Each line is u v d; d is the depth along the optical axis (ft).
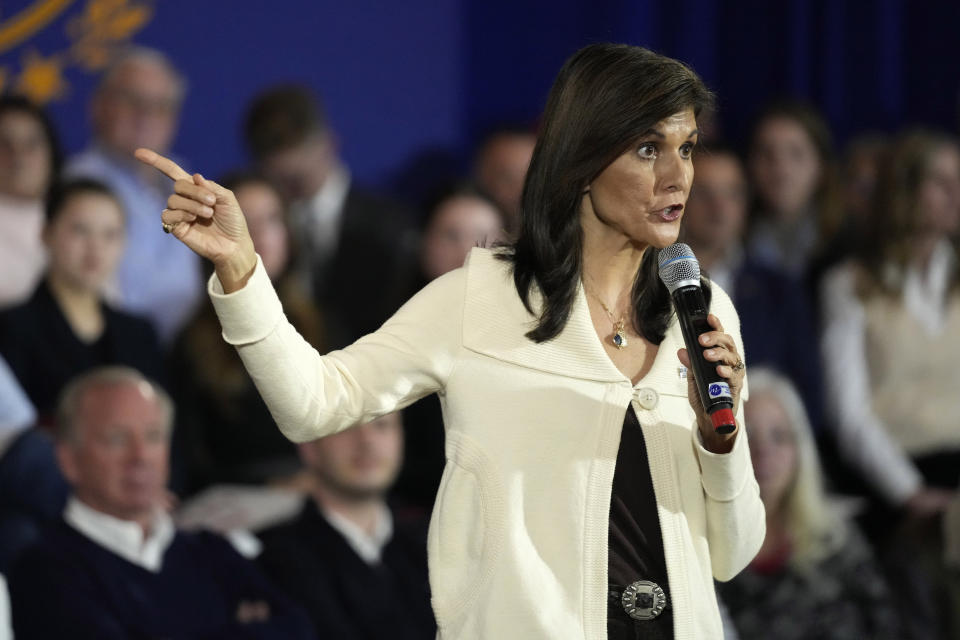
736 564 22.93
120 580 38.55
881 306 57.47
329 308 58.13
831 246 61.87
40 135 55.01
